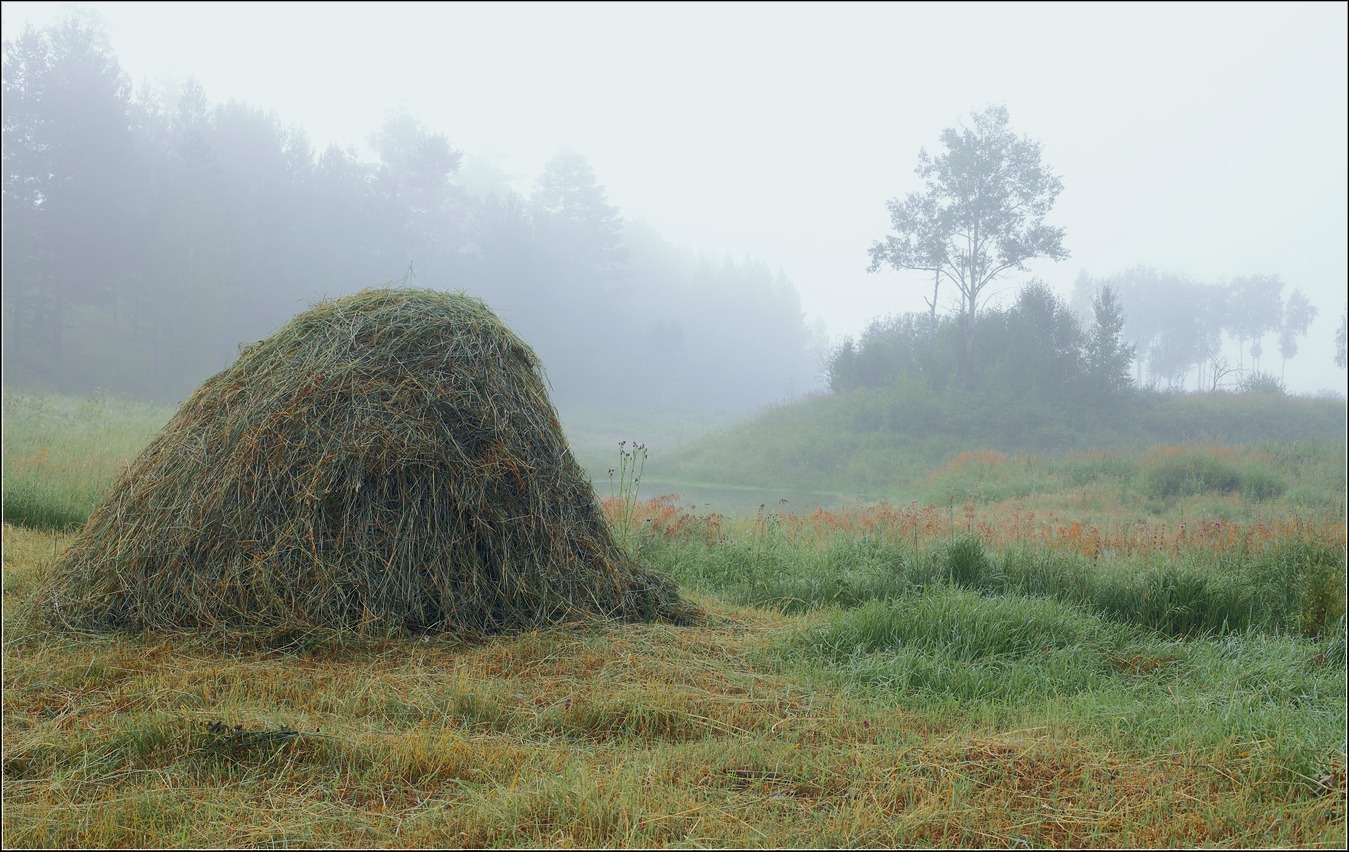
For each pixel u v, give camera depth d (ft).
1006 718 13.05
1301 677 15.47
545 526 17.75
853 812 9.43
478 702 12.64
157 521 16.80
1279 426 111.96
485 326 19.19
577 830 9.00
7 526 27.12
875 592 21.94
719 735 12.09
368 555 16.31
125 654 14.60
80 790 9.77
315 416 17.04
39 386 138.51
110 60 174.81
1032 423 114.93
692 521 30.73
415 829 9.05
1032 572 23.40
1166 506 57.26
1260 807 10.09
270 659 14.88
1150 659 16.92
